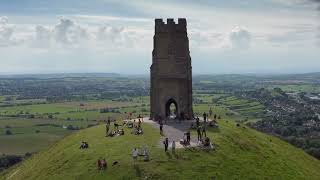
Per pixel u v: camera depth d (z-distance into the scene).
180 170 88.44
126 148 100.81
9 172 139.00
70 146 116.88
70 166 98.19
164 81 138.75
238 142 113.88
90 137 120.25
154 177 85.00
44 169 107.31
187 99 138.38
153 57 140.00
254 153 110.75
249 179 92.62
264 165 104.81
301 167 119.12
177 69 137.75
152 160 91.38
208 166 92.06
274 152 120.81
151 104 141.62
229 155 101.62
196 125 122.25
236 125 139.50
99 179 87.06
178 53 137.88
